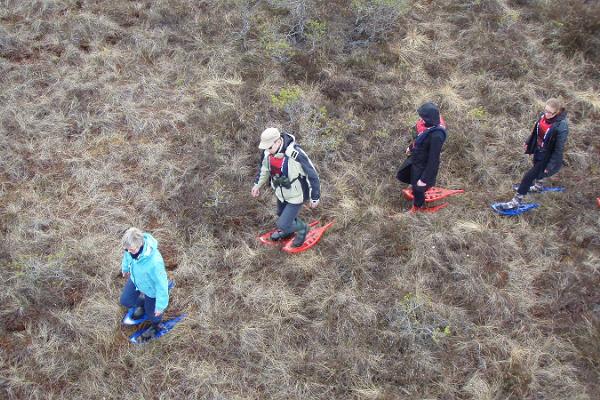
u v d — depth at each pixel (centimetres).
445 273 518
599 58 806
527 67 777
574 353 451
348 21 816
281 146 433
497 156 655
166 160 607
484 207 591
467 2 894
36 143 612
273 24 791
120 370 438
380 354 454
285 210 477
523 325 476
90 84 678
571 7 880
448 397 425
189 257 520
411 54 784
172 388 428
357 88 716
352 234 551
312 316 486
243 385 433
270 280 507
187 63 732
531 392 428
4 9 773
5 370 428
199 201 560
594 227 564
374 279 512
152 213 558
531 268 529
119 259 511
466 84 751
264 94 691
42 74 690
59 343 447
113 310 470
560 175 641
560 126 499
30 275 476
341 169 619
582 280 507
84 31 752
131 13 808
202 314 475
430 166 501
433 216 566
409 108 703
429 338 464
